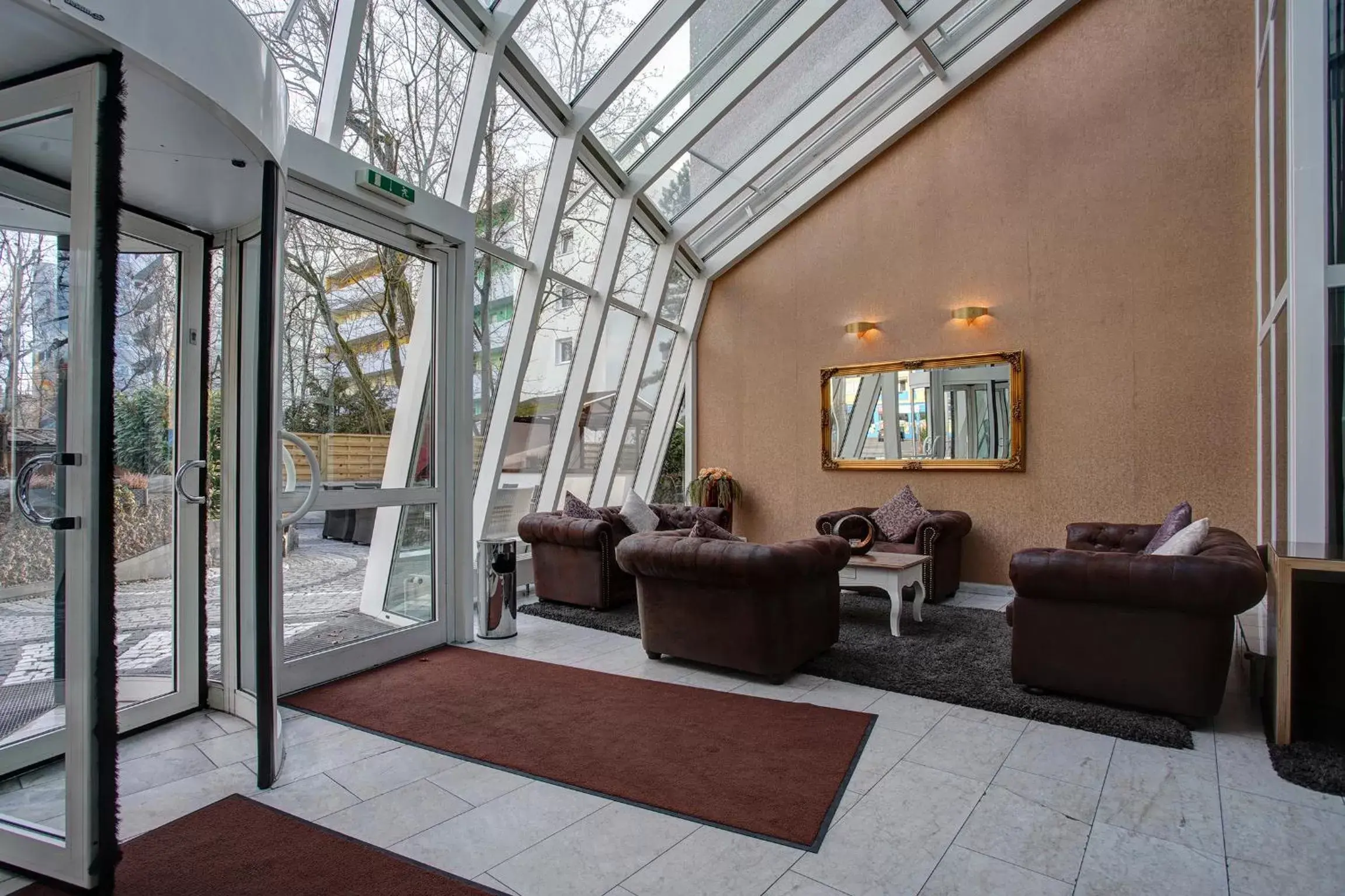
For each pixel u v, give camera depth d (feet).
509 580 15.57
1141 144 18.86
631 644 14.97
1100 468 19.25
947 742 9.69
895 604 15.31
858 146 22.59
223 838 7.24
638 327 23.26
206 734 9.91
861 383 23.00
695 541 12.62
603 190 19.03
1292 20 12.03
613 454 23.49
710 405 26.14
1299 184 11.94
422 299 14.26
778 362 24.70
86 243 6.21
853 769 8.86
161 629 10.40
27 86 6.47
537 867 6.75
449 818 7.68
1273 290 15.01
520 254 16.98
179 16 6.65
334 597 12.66
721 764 8.99
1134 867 6.70
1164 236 18.56
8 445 7.15
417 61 13.14
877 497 22.77
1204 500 17.99
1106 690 10.68
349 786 8.43
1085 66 19.62
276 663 10.73
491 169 15.53
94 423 6.19
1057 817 7.64
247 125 7.58
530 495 20.08
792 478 24.40
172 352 10.37
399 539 13.97
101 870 6.16
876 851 6.98
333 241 12.37
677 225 22.71
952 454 21.33
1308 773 8.38
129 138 7.73
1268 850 6.98
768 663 12.08
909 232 22.25
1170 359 18.43
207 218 10.07
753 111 20.03
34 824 6.70
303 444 10.55
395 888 6.41
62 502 6.84
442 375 14.65
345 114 12.07
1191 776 8.63
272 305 8.42
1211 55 18.10
